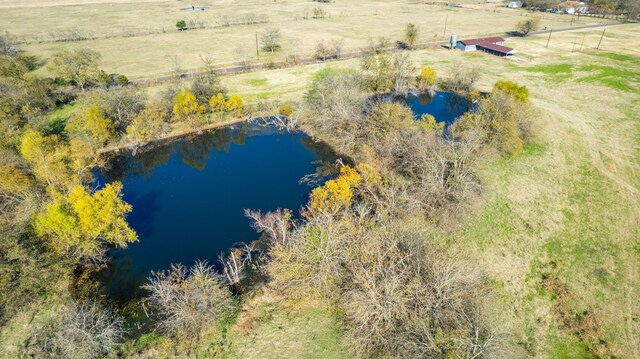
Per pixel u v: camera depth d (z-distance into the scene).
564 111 86.50
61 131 78.75
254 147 79.00
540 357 36.59
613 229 52.34
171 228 56.38
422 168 56.97
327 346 37.03
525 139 71.94
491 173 63.81
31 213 49.41
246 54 131.25
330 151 73.88
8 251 41.47
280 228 47.72
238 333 38.38
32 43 148.88
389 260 40.09
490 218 54.09
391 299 35.78
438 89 102.75
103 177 70.44
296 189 64.31
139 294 45.03
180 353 36.50
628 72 109.88
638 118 83.00
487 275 45.06
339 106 73.12
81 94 93.00
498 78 107.12
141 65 119.75
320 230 41.81
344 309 40.12
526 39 150.50
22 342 38.09
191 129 83.38
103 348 36.25
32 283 41.94
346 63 119.25
